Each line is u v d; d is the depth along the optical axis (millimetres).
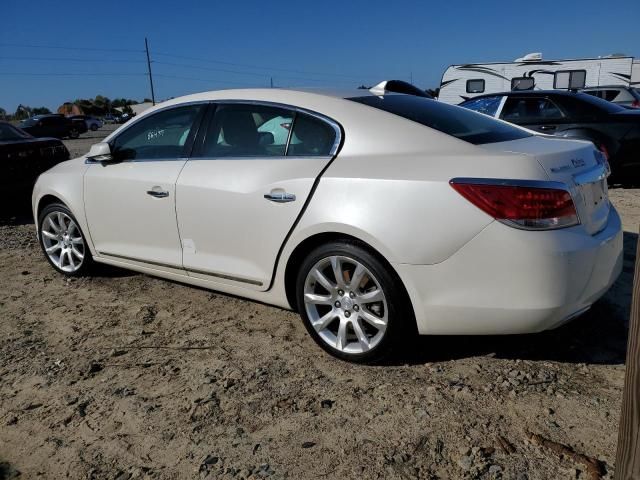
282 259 3303
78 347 3514
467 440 2467
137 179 4004
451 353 3236
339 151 3197
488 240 2682
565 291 2695
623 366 3029
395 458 2377
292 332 3621
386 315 2965
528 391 2816
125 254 4230
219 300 4211
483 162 2773
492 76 17922
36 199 4863
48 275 4949
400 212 2832
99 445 2549
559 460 2322
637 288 1505
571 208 2736
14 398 2955
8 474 2395
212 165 3658
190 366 3219
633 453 1565
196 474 2338
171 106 4055
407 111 3346
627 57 16500
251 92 3705
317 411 2727
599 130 7715
